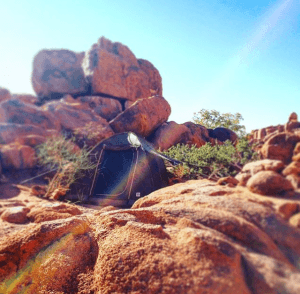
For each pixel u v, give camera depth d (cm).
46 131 577
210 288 114
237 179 180
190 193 181
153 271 135
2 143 613
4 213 399
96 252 188
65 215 367
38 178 635
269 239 117
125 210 197
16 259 209
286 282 100
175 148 346
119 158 515
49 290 183
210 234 131
